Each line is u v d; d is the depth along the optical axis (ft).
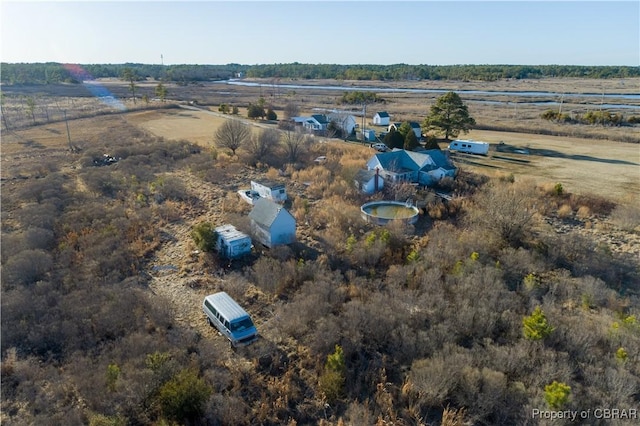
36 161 180.14
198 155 194.39
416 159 160.76
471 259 94.43
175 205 134.72
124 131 247.09
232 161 186.29
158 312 76.64
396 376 64.95
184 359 65.67
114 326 73.05
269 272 89.15
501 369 63.62
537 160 187.01
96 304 77.97
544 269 96.02
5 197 136.87
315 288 82.58
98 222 115.65
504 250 100.37
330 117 259.39
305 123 261.03
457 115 218.59
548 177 160.97
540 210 127.85
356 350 69.05
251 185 151.12
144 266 98.48
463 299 80.69
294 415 58.18
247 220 112.98
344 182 150.82
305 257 101.35
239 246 100.17
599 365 64.54
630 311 79.82
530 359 65.31
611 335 70.03
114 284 86.89
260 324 76.79
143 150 197.57
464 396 59.52
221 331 72.90
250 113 293.43
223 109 319.88
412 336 70.13
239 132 196.34
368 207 134.10
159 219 123.85
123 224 115.14
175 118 298.76
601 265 96.63
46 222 113.39
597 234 114.83
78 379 60.80
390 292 84.02
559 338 70.08
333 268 97.04
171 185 148.77
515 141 227.61
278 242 105.09
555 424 53.72
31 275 88.79
